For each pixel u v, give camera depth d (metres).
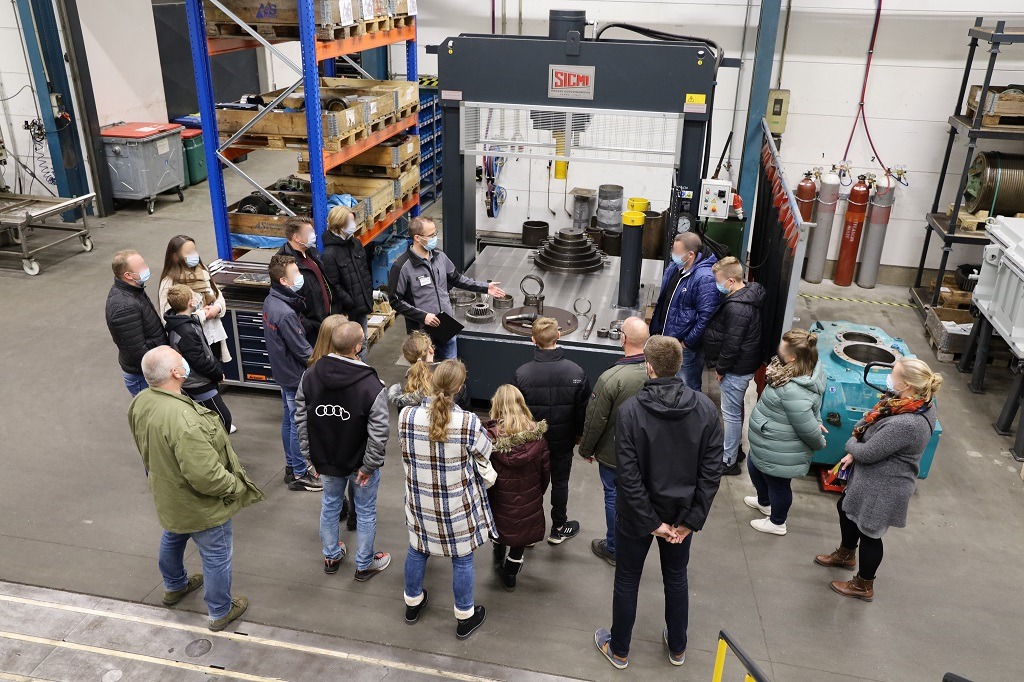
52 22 9.45
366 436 3.94
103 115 10.84
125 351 4.75
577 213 9.32
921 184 8.47
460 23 9.40
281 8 5.62
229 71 13.71
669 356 3.28
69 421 5.83
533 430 3.75
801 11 8.08
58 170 10.03
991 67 6.77
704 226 7.31
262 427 5.85
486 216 9.89
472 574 3.79
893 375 3.83
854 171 8.60
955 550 4.69
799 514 4.99
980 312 6.45
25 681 3.59
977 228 7.42
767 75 7.18
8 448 5.47
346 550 4.55
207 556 3.72
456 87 5.86
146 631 3.91
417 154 7.81
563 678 3.70
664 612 4.15
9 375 6.46
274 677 3.66
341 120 5.95
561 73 5.64
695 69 5.42
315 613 4.07
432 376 3.47
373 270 7.79
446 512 3.58
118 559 4.42
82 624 3.94
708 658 3.84
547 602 4.20
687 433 3.29
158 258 9.10
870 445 3.85
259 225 6.27
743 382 5.08
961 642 3.99
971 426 6.04
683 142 5.68
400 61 9.98
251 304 5.95
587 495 5.13
